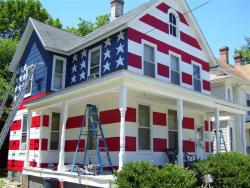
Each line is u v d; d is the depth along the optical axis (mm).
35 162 16188
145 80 10961
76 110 16188
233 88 26484
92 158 14508
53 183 12070
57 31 20312
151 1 16766
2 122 23141
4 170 22938
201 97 13797
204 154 18266
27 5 31484
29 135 15875
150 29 15398
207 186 10734
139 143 14242
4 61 24906
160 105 15688
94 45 15977
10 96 21328
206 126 19109
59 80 17438
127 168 8719
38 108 15508
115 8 20703
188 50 17875
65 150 16344
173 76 16469
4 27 30516
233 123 24688
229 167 10789
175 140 16359
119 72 10352
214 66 19531
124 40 14141
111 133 13875
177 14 17594
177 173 8469
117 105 13898
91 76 15664
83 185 11055
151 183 8102
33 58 19000
